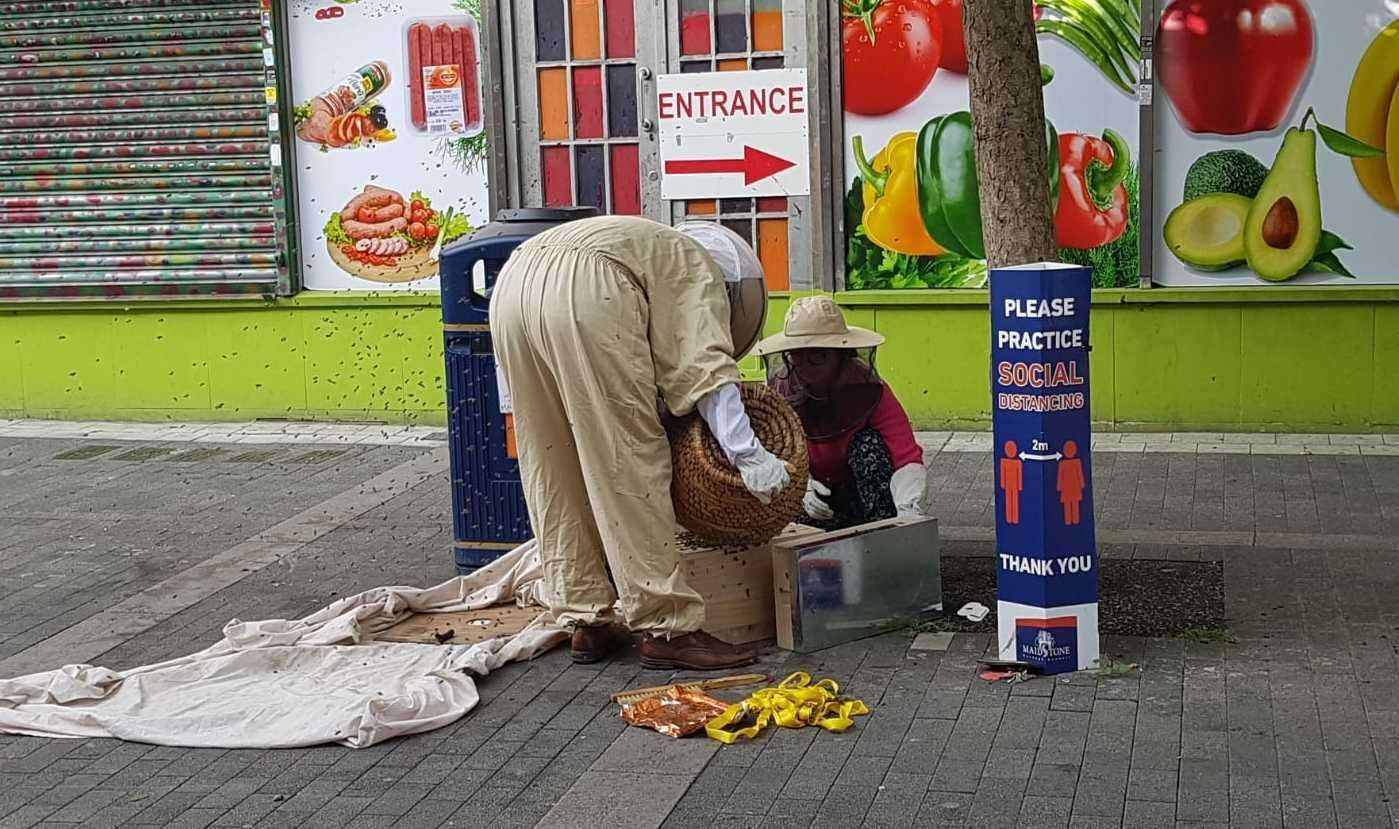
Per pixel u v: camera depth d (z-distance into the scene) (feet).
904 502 19.43
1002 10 19.20
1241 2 28.60
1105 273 29.94
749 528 17.58
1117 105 29.37
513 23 32.40
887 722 16.10
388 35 32.86
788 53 31.01
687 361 16.99
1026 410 16.88
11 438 33.73
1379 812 13.56
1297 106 28.71
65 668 18.10
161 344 34.71
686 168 31.78
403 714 16.48
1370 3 28.14
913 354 31.04
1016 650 17.33
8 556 24.41
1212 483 26.05
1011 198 19.45
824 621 18.37
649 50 31.78
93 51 33.96
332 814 14.55
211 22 33.30
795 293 31.60
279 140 33.32
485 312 21.15
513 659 18.43
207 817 14.58
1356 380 29.14
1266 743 15.08
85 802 14.99
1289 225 29.09
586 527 18.26
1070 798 14.08
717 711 16.38
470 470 21.58
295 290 33.94
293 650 18.51
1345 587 19.88
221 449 32.09
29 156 34.65
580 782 14.99
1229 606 19.26
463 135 32.89
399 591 20.49
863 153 30.81
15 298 34.96
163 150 33.99
